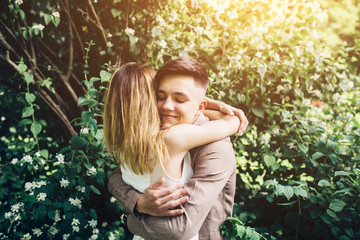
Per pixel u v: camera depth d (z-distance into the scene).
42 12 2.02
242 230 1.46
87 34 2.26
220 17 2.38
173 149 1.09
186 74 1.12
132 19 2.22
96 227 2.14
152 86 1.16
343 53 2.42
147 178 1.13
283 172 2.15
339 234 1.77
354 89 2.49
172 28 2.26
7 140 2.83
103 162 1.95
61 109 2.32
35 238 1.89
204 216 1.12
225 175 1.16
